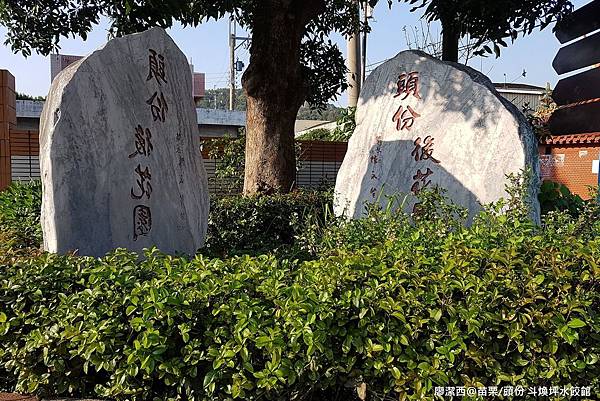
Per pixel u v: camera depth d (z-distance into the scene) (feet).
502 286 9.84
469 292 9.78
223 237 23.35
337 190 20.76
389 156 19.40
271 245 21.70
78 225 14.20
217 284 10.20
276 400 9.53
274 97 29.09
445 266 10.15
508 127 17.12
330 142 46.62
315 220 17.99
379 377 9.70
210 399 9.47
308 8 29.01
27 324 10.64
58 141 13.87
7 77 34.58
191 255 18.37
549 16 21.31
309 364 9.37
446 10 22.00
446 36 22.85
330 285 9.84
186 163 18.97
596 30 15.74
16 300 10.80
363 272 10.18
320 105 37.81
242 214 24.91
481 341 9.67
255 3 29.22
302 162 45.75
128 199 15.71
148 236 16.42
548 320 9.61
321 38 36.70
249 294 10.26
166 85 17.90
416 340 9.64
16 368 10.56
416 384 9.45
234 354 9.33
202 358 9.52
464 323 9.66
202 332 9.85
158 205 16.93
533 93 61.05
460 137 17.93
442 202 15.35
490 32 21.94
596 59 14.84
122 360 9.87
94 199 14.62
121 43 16.06
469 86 18.19
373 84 20.68
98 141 14.82
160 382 10.07
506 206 16.65
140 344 9.41
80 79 14.44
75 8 27.09
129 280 10.66
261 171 29.43
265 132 29.25
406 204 18.54
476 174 17.43
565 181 44.34
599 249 10.70
